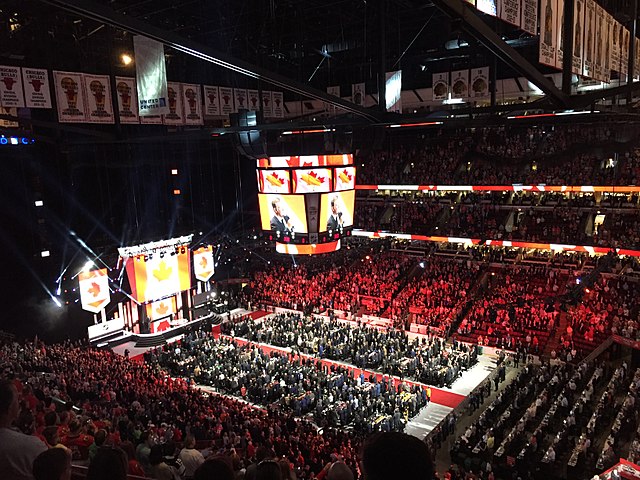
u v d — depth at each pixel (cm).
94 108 2706
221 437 2011
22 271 3994
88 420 1451
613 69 1886
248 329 4544
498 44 1215
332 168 3038
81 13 1012
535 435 2534
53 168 4138
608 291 4209
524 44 3275
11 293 3944
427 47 4128
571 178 4762
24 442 439
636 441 2384
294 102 4869
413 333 4450
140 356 4269
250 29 3588
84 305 4278
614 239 4528
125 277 4606
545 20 1388
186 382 3509
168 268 4806
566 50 1519
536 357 3809
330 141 3059
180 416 2302
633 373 3409
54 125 2572
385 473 271
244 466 1373
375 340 4072
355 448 2356
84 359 3200
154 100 1855
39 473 386
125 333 4662
